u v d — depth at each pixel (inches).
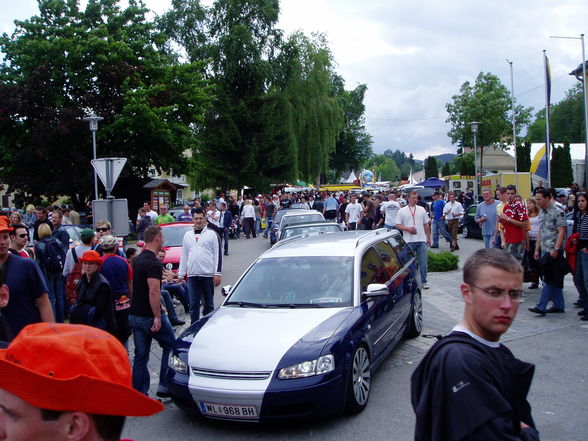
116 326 223.5
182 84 1226.6
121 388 46.6
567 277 472.7
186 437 187.6
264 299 233.9
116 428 49.7
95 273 216.8
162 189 1288.1
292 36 1615.4
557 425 182.7
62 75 1080.2
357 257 247.6
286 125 1584.6
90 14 1174.3
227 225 767.1
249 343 196.1
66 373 45.6
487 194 517.3
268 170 1648.6
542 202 337.7
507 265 76.1
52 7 1128.2
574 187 1048.8
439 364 70.9
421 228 437.4
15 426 46.3
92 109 1083.3
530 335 294.4
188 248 317.4
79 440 46.9
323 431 185.9
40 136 1027.9
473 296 77.3
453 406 67.1
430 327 324.5
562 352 263.4
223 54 1563.7
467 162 2175.2
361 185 2945.4
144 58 1183.6
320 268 244.4
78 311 213.0
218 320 220.7
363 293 230.1
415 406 75.0
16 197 1171.9
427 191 1475.1
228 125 1579.7
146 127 1099.3
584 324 313.4
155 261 215.0
